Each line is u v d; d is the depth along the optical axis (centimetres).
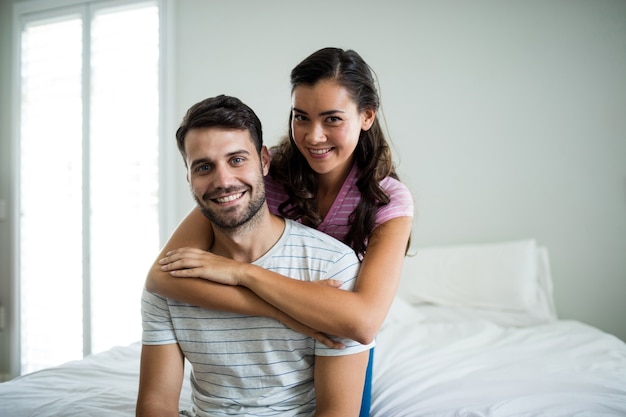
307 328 93
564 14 261
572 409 119
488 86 272
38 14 331
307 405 101
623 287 257
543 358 163
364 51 287
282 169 126
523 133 269
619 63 255
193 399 107
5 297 335
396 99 283
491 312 236
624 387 134
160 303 102
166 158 305
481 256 254
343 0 289
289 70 297
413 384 139
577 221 263
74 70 323
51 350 323
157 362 102
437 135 279
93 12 318
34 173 329
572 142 262
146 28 310
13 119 331
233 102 97
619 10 254
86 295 315
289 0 296
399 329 201
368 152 124
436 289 252
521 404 122
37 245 328
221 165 94
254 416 98
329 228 127
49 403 126
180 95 312
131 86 311
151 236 306
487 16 271
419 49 280
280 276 94
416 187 282
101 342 313
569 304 264
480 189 275
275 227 104
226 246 104
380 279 100
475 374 147
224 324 99
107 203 314
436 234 280
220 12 306
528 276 243
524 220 270
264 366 98
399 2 282
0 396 131
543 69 265
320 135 110
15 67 332
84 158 316
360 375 96
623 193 256
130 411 121
